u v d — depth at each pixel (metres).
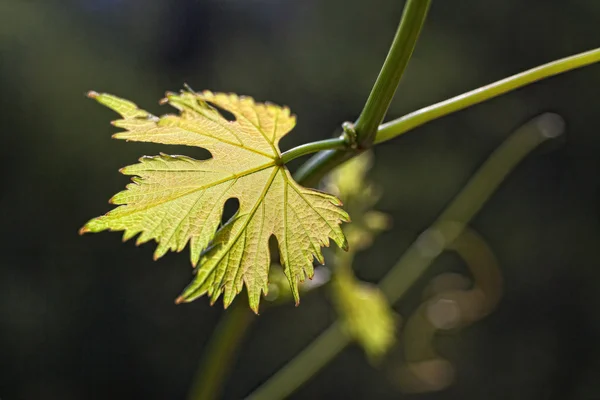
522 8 1.67
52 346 1.33
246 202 0.38
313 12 1.64
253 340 1.51
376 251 1.51
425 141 1.60
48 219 1.36
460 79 1.63
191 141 0.38
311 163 0.40
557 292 1.74
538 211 1.75
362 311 0.61
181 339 1.44
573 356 1.71
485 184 0.71
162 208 0.38
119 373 1.38
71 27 1.47
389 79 0.38
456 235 0.71
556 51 1.69
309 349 0.62
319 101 1.57
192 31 1.56
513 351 1.70
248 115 0.37
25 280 1.32
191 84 1.53
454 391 1.62
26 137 1.35
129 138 0.37
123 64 1.48
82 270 1.38
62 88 1.39
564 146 1.75
